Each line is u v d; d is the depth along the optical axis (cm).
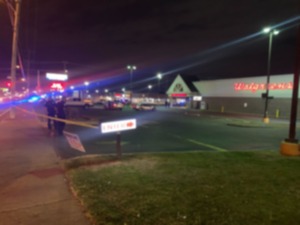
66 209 504
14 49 2364
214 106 5509
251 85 4591
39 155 966
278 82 4078
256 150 1229
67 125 2198
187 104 6506
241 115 4109
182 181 657
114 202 522
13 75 2366
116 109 4941
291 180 684
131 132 1906
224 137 1752
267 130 2242
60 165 825
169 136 1725
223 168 797
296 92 1041
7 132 1559
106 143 1389
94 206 504
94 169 764
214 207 504
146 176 695
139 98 8869
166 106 7275
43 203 532
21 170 771
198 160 906
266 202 533
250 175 724
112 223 440
